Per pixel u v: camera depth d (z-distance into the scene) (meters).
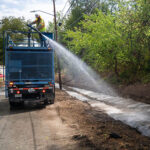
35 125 7.21
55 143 5.36
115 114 8.64
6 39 10.86
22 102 10.77
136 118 7.71
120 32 14.98
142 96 11.56
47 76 10.61
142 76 14.95
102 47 14.69
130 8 14.04
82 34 19.23
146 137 5.76
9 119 8.27
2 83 26.72
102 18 15.82
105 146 5.04
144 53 14.77
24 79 10.38
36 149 4.97
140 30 13.70
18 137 5.90
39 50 10.60
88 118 8.17
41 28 13.30
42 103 12.03
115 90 14.96
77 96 14.85
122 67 17.84
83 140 5.52
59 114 9.01
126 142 5.35
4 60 10.41
